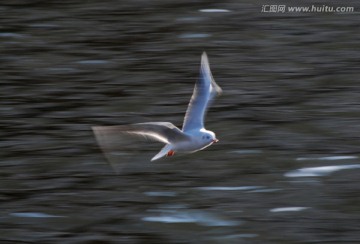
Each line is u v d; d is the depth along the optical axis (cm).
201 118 902
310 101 1802
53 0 2377
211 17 2258
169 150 879
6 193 1469
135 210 1410
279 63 1998
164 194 1452
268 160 1555
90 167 1539
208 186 1473
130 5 2342
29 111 1766
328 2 2333
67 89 1870
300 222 1361
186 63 2003
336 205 1402
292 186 1464
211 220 1374
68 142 1636
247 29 2189
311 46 2094
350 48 2078
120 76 1934
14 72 1956
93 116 1747
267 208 1401
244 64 1995
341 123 1697
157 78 1923
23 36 2162
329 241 1315
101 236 1350
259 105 1783
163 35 2161
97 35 2167
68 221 1390
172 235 1342
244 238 1328
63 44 2117
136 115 1753
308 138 1636
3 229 1375
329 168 1519
